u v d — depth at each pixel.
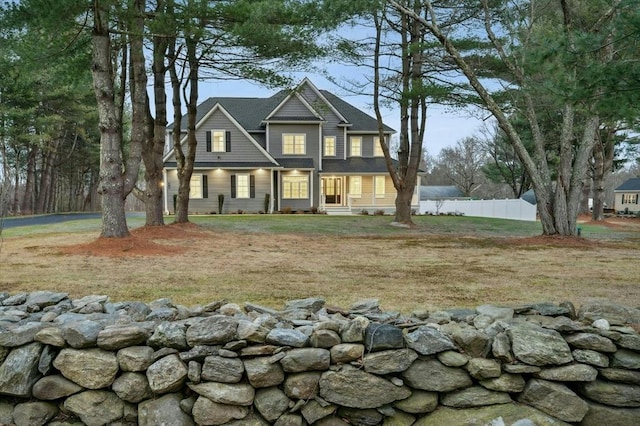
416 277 5.07
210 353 2.43
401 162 14.15
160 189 10.66
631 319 2.66
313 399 2.44
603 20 7.55
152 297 3.90
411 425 2.42
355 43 11.79
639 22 4.12
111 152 7.63
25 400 2.49
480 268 5.79
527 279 4.96
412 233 11.79
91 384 2.45
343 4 8.04
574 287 4.48
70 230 10.80
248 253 7.23
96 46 7.33
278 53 8.93
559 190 9.99
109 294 4.02
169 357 2.44
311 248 8.09
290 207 21.47
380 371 2.42
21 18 6.57
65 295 3.37
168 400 2.40
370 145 23.38
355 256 7.00
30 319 2.83
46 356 2.52
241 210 20.20
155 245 7.54
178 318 2.83
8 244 7.73
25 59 7.78
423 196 39.19
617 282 4.79
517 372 2.43
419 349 2.46
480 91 9.95
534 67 5.30
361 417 2.42
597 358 2.43
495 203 23.20
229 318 2.56
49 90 21.55
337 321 2.64
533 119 10.16
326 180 23.53
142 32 7.38
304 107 21.72
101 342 2.47
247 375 2.39
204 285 4.47
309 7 8.13
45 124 22.95
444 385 2.43
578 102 5.00
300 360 2.43
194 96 11.96
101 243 7.14
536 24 9.67
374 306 3.21
